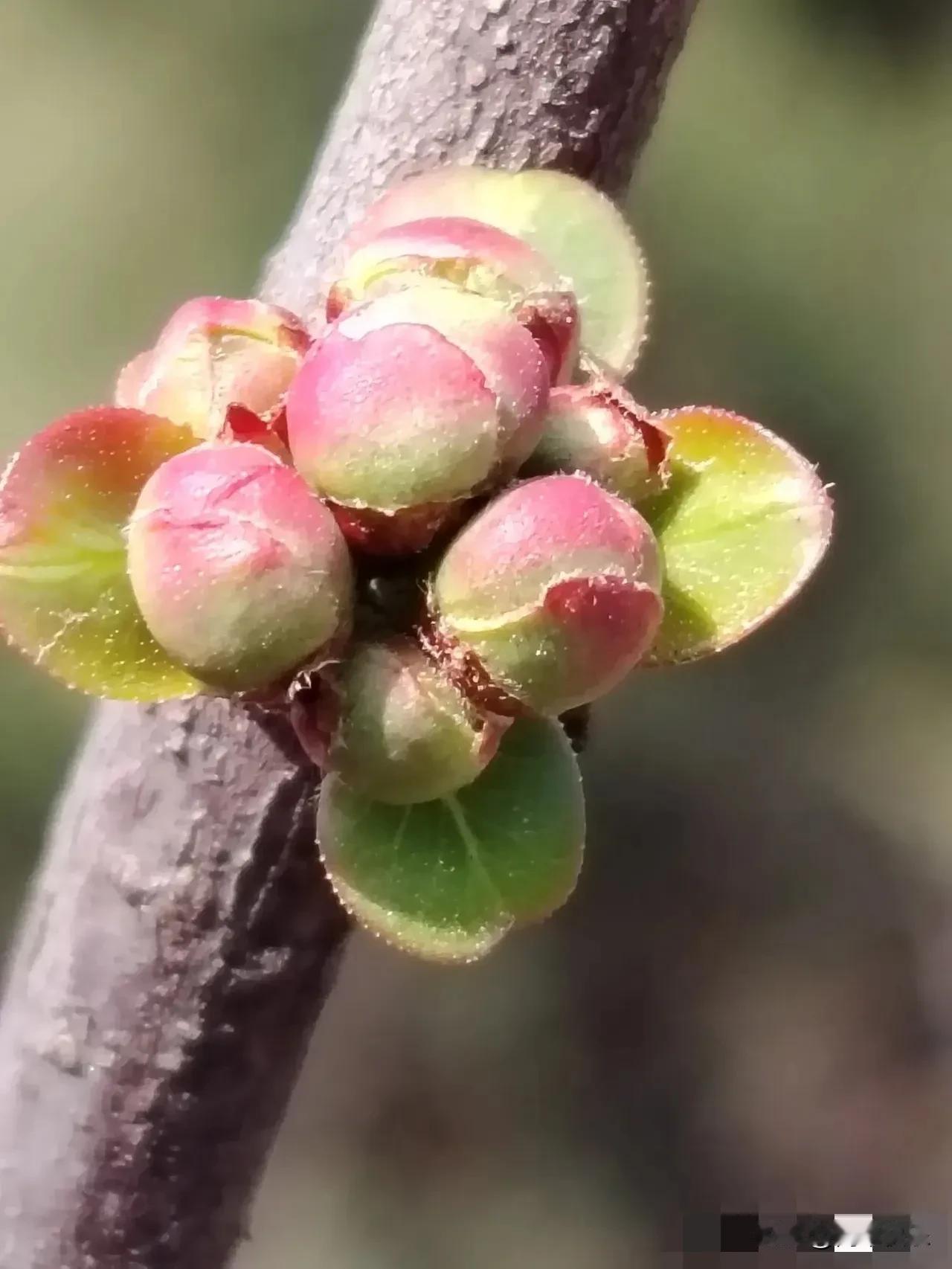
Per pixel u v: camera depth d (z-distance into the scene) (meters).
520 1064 0.31
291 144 0.26
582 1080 0.31
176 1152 0.09
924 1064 0.32
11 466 0.08
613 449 0.08
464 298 0.08
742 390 0.29
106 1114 0.09
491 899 0.08
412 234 0.08
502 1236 0.29
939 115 0.30
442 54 0.09
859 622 0.32
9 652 0.24
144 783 0.09
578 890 0.32
